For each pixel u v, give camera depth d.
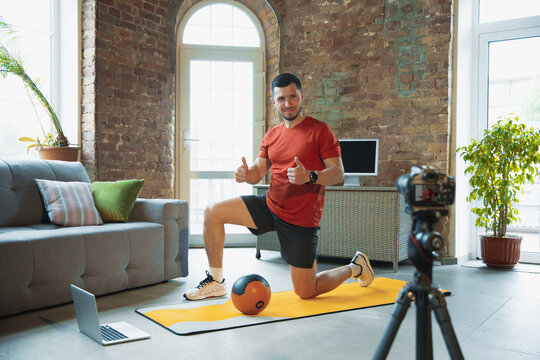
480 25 4.37
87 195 3.10
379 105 4.29
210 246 2.72
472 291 3.02
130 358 1.77
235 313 2.37
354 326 2.19
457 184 4.09
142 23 4.30
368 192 3.77
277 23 4.71
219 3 4.86
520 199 4.25
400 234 3.72
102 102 4.02
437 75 4.07
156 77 4.44
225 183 4.95
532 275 3.59
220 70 4.89
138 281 2.93
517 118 3.81
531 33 4.15
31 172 3.12
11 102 3.85
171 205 3.18
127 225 2.96
